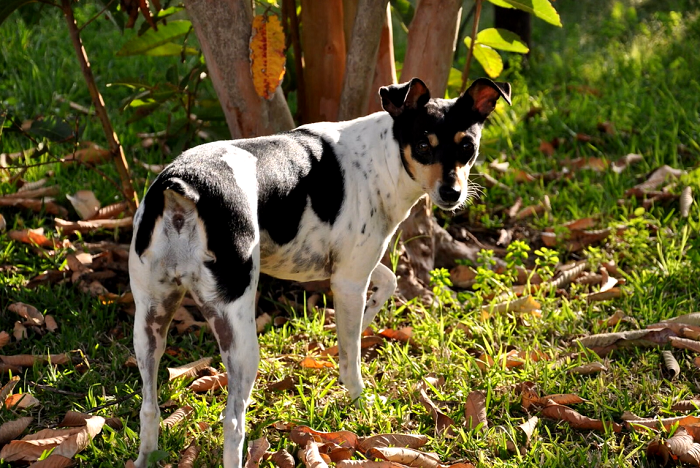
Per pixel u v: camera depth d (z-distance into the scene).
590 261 5.14
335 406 3.71
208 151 3.14
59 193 5.44
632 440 3.51
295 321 4.46
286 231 3.29
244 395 2.98
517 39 5.18
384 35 4.86
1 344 4.03
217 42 4.24
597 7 10.91
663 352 4.14
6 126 4.61
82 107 6.67
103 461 3.26
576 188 6.11
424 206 4.94
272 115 4.52
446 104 3.48
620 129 7.05
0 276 4.52
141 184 5.66
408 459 3.29
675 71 8.16
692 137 6.78
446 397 3.83
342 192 3.47
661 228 5.51
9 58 7.34
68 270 4.68
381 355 4.26
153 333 3.05
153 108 5.33
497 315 4.54
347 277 3.59
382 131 3.61
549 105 7.56
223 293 2.93
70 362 3.96
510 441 3.47
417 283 4.86
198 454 3.34
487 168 6.34
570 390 3.88
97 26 8.46
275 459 3.31
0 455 3.21
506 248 5.55
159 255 2.92
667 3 10.83
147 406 3.06
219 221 2.90
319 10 4.75
